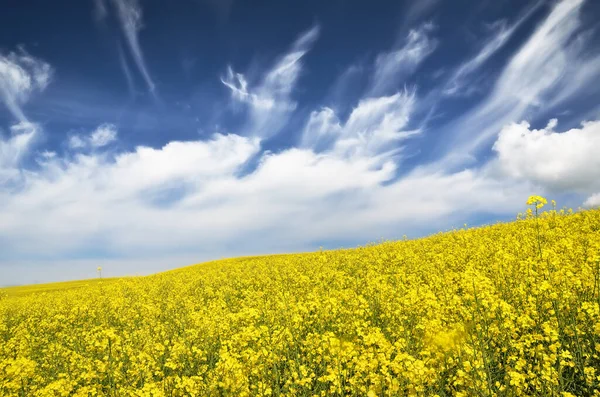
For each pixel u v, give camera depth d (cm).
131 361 1052
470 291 964
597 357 702
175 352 988
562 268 1011
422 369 636
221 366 795
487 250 1767
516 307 986
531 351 702
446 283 1253
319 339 903
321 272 2112
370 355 676
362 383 694
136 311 1986
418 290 1181
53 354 1283
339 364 712
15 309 2553
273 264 3080
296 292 1655
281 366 904
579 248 1264
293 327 1035
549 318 846
